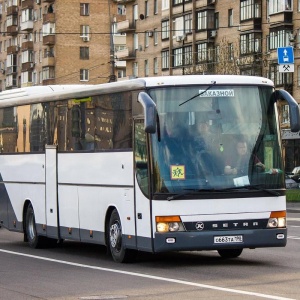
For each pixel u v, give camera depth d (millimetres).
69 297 16578
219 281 18359
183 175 20844
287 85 90750
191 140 21000
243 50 95062
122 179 22219
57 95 26000
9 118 29531
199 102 21188
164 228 20688
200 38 102750
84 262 23172
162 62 111438
